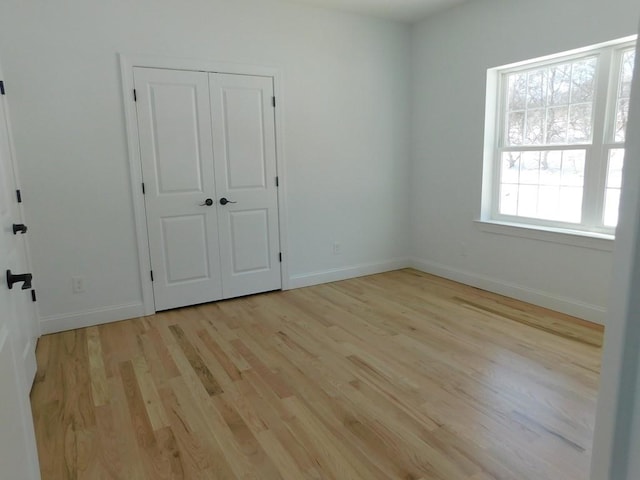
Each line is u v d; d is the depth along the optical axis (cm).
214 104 374
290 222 429
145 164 353
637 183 62
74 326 340
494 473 179
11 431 107
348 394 241
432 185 473
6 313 119
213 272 394
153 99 349
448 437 202
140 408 229
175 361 282
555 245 358
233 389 247
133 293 361
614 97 321
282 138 411
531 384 247
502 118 406
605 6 306
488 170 417
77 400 238
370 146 466
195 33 358
